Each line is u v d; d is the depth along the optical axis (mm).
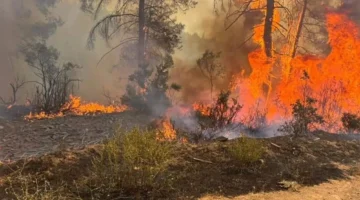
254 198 4445
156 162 4484
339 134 7840
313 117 8141
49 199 3725
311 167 5652
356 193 4871
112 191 4137
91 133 9461
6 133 9391
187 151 5609
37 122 10930
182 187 4527
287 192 4723
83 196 4020
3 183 4125
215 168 5172
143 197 4148
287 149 6254
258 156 5379
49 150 7758
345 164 5996
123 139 4914
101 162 4477
